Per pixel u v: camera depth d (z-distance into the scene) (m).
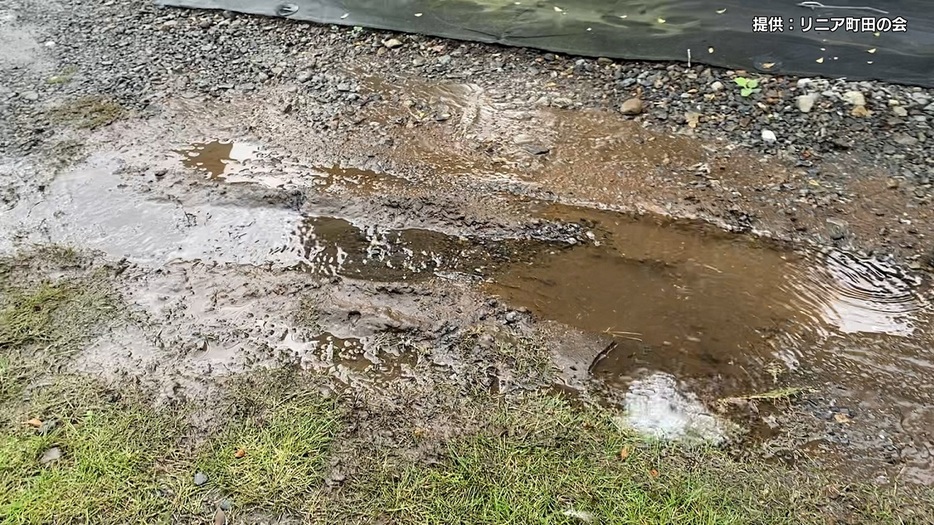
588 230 2.66
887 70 3.30
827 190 2.74
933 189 2.71
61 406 2.03
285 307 2.38
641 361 2.17
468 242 2.64
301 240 2.66
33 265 2.54
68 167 3.00
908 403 2.02
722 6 3.84
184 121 3.25
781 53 3.46
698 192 2.77
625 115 3.18
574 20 3.82
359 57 3.66
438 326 2.30
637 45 3.60
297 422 1.98
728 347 2.22
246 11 4.07
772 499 1.77
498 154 3.01
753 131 3.04
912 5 3.72
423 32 3.81
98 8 4.17
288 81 3.50
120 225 2.72
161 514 1.76
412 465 1.86
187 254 2.60
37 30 3.96
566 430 1.94
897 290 2.38
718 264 2.51
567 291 2.43
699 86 3.31
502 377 2.12
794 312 2.32
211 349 2.22
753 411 2.02
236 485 1.82
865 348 2.19
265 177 2.94
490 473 1.83
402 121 3.22
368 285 2.46
